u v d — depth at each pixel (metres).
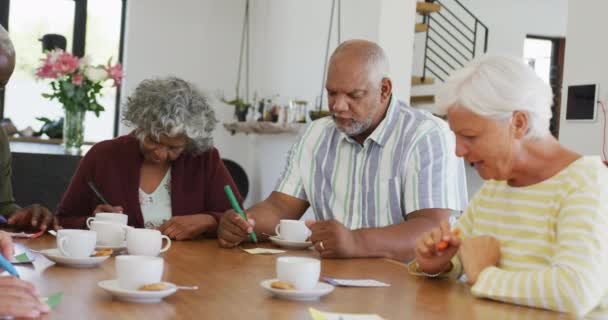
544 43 8.57
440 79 8.19
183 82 2.37
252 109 6.51
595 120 4.14
